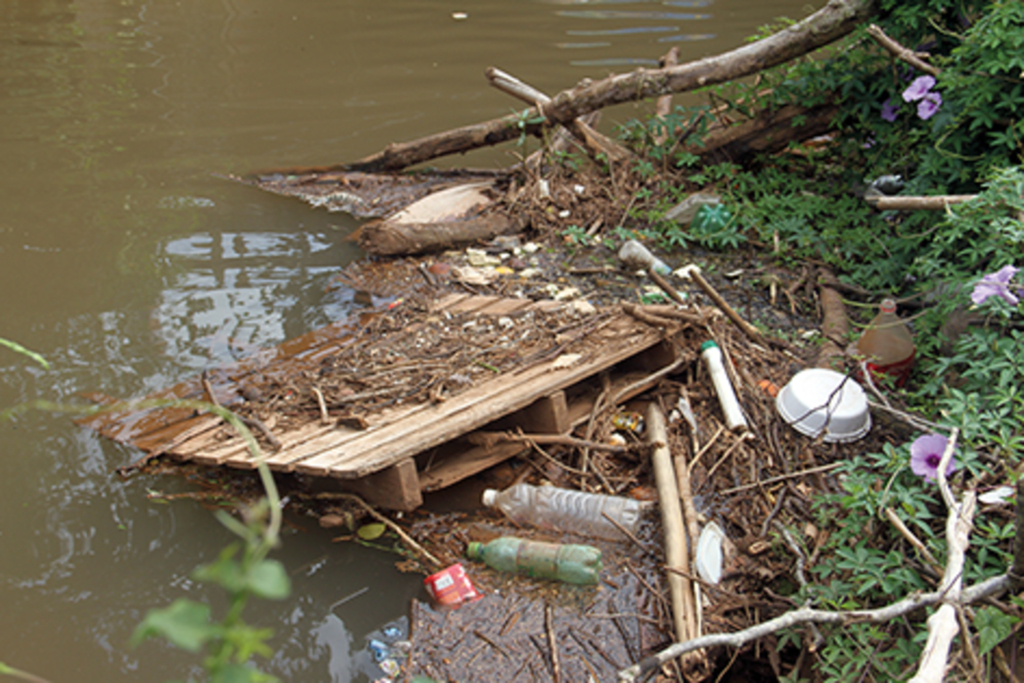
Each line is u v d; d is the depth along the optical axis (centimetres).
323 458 342
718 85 669
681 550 319
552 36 1064
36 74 961
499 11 1184
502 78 697
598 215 627
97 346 480
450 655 293
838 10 589
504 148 816
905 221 529
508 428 402
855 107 602
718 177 640
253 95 914
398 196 704
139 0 1259
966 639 227
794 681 273
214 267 578
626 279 537
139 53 1039
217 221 652
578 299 508
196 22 1166
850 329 463
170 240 617
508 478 383
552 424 390
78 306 525
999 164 459
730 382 413
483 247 600
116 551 340
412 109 870
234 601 57
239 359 462
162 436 397
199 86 938
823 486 351
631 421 403
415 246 589
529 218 623
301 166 759
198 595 320
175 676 287
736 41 1007
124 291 545
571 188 660
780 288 515
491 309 489
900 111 576
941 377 378
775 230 569
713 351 420
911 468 304
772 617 299
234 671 57
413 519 361
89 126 829
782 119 645
